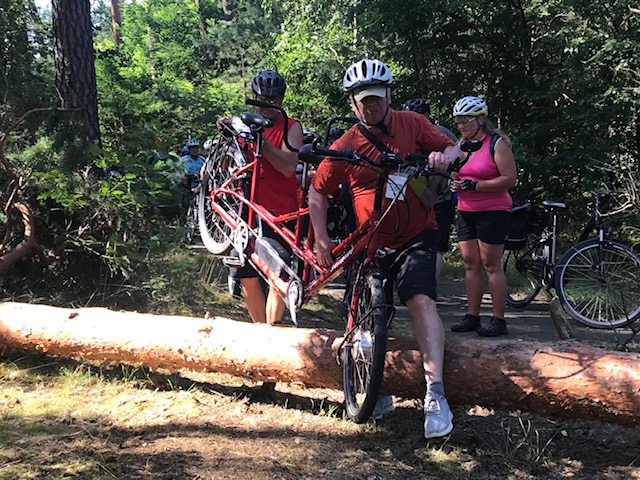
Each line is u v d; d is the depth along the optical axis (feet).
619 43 28.25
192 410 12.07
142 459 9.91
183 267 18.12
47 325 13.43
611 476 9.80
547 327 18.79
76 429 10.96
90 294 17.76
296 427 11.46
